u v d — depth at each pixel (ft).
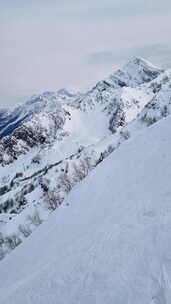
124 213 98.27
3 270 139.54
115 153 186.80
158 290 57.98
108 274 70.64
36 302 76.48
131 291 61.31
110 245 82.74
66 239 116.98
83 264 81.71
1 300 91.45
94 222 111.96
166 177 106.52
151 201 94.43
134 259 70.18
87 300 66.18
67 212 156.97
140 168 134.51
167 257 64.85
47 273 91.09
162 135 156.97
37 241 147.84
